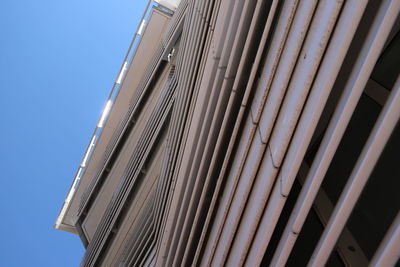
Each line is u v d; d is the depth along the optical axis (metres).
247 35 7.59
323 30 4.33
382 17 3.47
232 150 7.84
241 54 7.85
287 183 4.85
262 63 7.03
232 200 7.30
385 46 5.77
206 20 11.97
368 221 4.70
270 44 6.61
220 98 8.53
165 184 16.27
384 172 4.75
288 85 5.32
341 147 5.75
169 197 14.24
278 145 5.23
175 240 12.12
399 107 3.35
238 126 7.31
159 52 28.69
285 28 5.58
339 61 4.00
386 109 3.47
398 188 4.37
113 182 35.75
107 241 30.59
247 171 6.52
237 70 8.08
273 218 5.23
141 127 32.53
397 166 4.52
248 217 6.26
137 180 27.12
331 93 5.42
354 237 4.83
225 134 8.47
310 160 6.20
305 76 4.66
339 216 4.07
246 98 6.96
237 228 6.93
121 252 27.50
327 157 4.23
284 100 5.36
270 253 6.54
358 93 3.81
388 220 4.35
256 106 6.46
